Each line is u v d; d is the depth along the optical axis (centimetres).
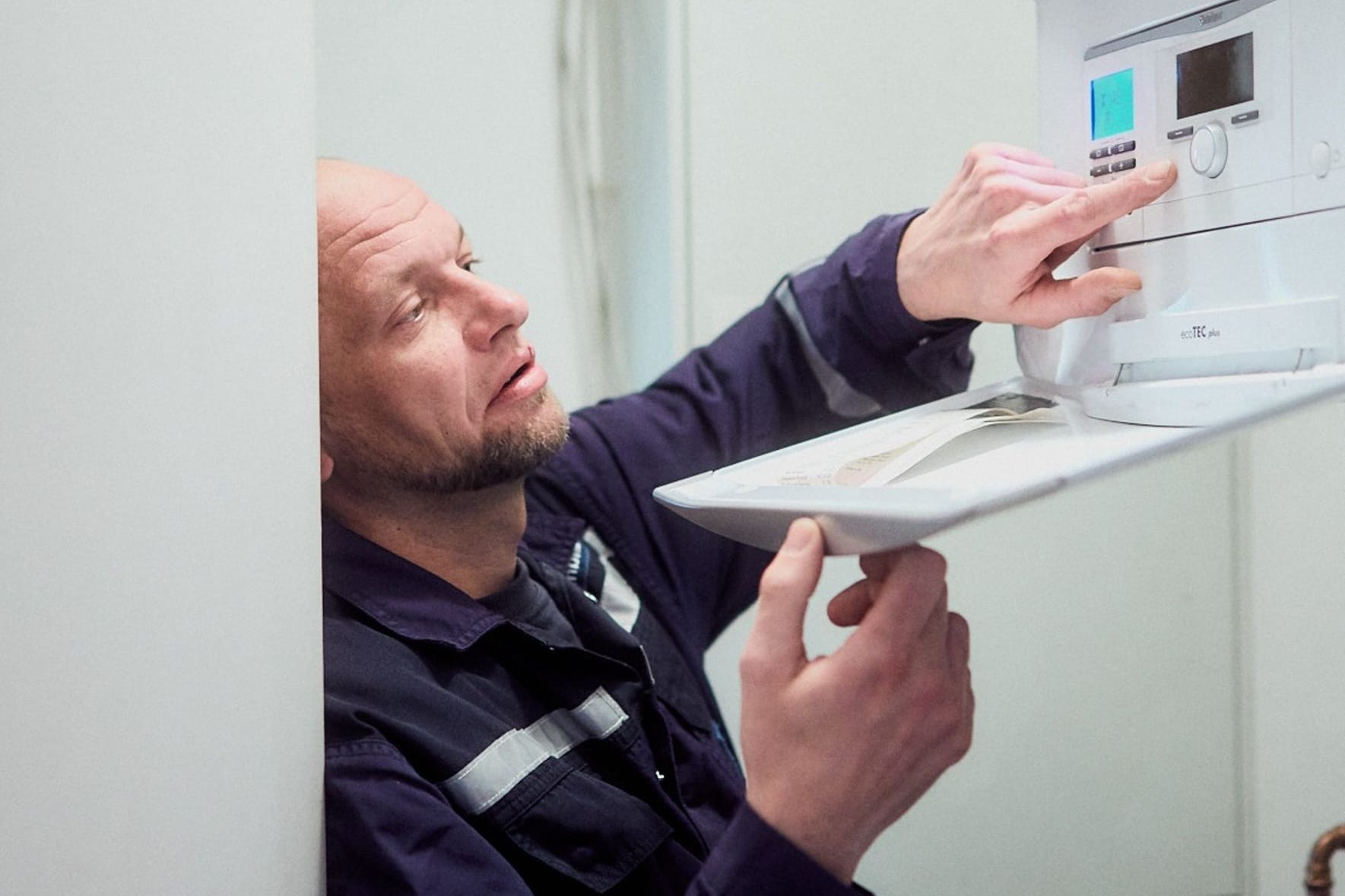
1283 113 53
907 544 48
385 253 90
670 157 139
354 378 91
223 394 55
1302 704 135
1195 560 145
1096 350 66
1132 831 144
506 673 89
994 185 75
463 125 154
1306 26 52
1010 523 141
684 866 85
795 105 139
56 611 47
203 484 53
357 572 89
